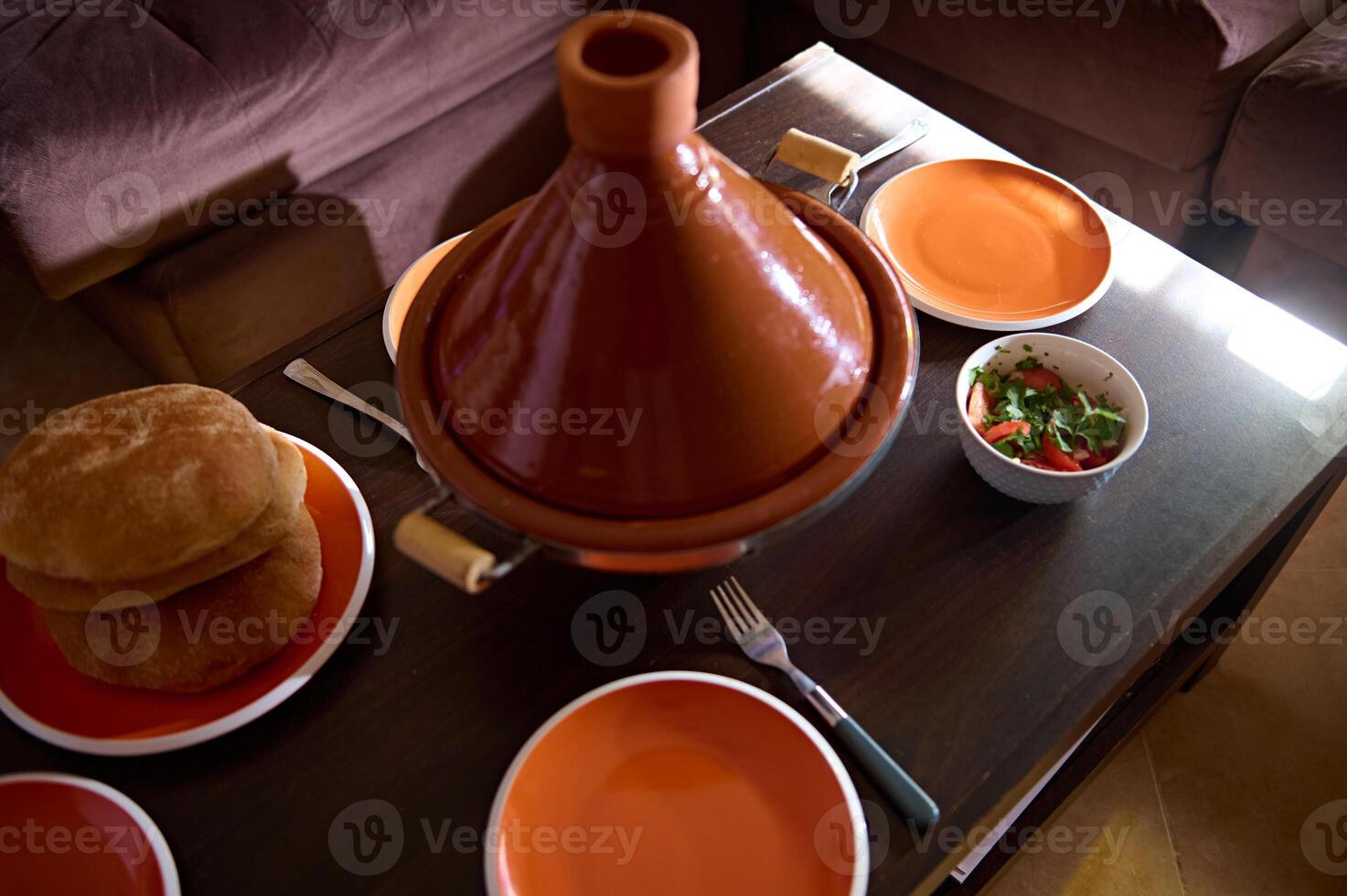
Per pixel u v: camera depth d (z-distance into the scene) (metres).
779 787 0.56
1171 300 0.78
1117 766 1.05
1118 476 0.68
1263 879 0.98
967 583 0.64
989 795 0.56
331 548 0.65
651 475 0.46
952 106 1.49
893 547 0.66
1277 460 0.68
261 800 0.57
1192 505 0.67
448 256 0.59
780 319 0.46
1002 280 0.79
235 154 1.15
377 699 0.60
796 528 0.48
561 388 0.45
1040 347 0.69
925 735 0.58
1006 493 0.67
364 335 0.78
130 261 1.15
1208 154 1.25
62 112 1.04
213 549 0.57
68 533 0.54
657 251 0.43
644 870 0.54
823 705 0.58
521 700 0.60
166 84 1.09
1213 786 1.04
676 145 0.42
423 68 1.27
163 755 0.58
